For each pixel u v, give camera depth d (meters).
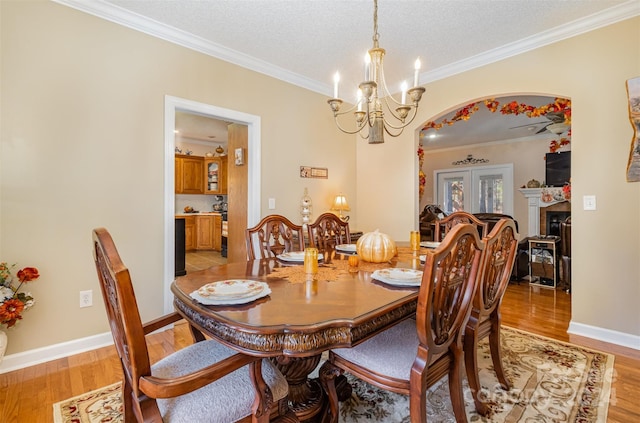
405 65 3.41
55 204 2.19
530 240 4.41
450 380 1.38
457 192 7.73
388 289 1.41
